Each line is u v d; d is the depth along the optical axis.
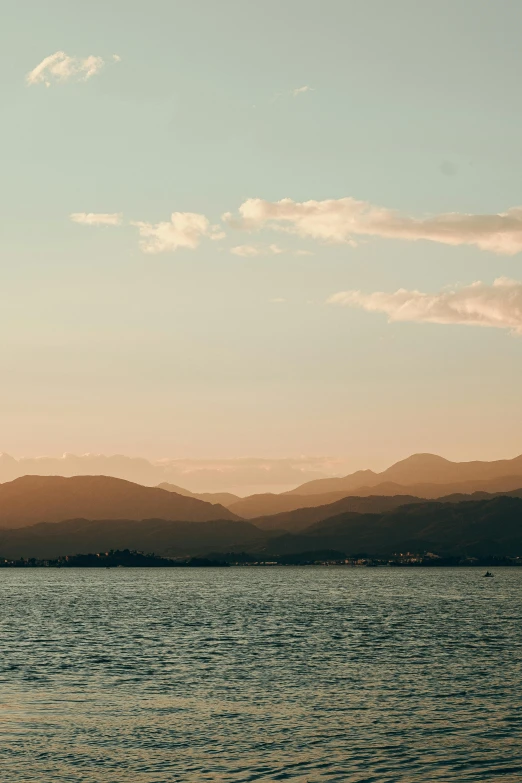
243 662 94.25
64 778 47.22
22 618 165.75
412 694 72.50
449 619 165.25
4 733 56.81
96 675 83.00
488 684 78.12
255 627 143.75
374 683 78.62
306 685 77.38
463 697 71.06
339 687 76.31
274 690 74.44
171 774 48.06
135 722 60.44
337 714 63.69
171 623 152.75
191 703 67.88
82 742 54.62
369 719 61.94
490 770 49.22
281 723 60.47
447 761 50.91
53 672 84.88
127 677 81.81
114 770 48.72
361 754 52.31
